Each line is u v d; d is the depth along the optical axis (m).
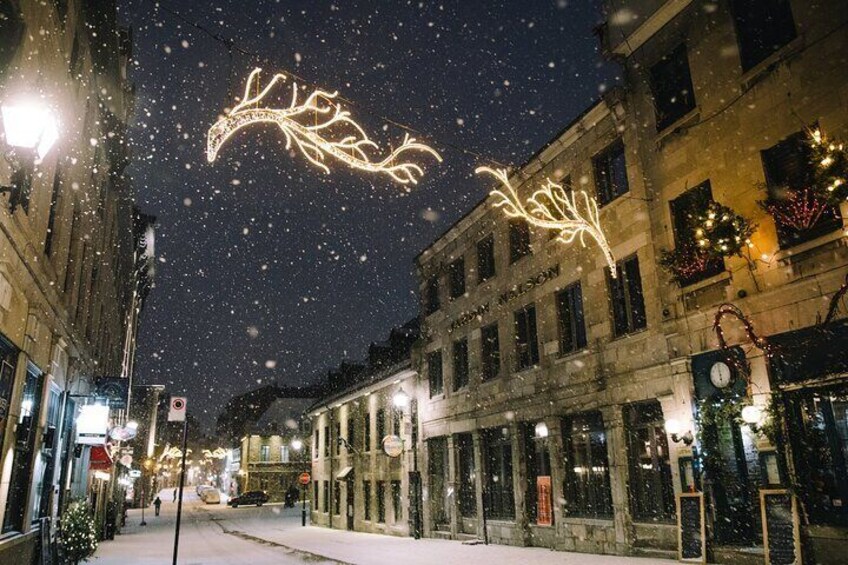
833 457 9.95
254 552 20.12
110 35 14.02
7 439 9.80
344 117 8.14
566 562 13.44
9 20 7.88
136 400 63.91
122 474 35.94
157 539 27.20
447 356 23.22
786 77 11.41
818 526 9.76
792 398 10.60
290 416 74.50
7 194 8.28
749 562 10.64
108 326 23.92
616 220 15.21
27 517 11.34
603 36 15.72
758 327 11.27
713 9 13.09
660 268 13.65
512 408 18.78
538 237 18.50
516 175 19.45
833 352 10.05
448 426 22.39
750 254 11.55
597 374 15.32
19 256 9.23
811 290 10.50
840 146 9.52
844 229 9.98
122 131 18.39
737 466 11.48
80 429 15.41
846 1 10.61
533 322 18.78
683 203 13.53
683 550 11.81
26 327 10.27
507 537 18.41
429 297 25.61
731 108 12.41
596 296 15.72
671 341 13.12
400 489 25.62
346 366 38.59
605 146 16.02
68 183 12.41
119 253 25.06
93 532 15.32
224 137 7.18
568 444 16.64
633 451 14.29
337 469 33.97
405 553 17.41
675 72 14.14
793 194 10.84
